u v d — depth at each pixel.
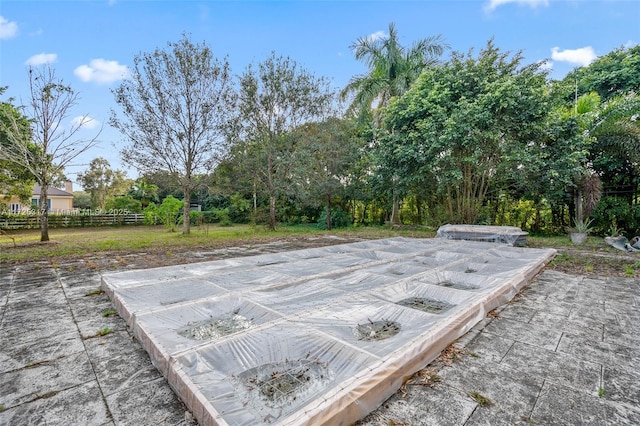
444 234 8.31
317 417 1.25
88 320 2.68
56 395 1.63
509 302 3.14
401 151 9.21
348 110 12.79
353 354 1.77
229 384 1.55
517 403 1.56
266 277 3.70
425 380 1.75
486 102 8.08
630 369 1.89
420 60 12.19
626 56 11.35
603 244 7.59
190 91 9.59
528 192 9.72
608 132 8.20
